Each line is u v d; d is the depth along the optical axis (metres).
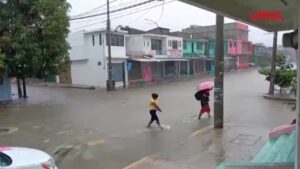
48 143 12.28
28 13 25.45
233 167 6.06
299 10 3.99
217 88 13.60
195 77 49.31
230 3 4.76
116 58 37.41
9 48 25.08
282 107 20.16
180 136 12.66
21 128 15.28
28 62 25.45
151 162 9.27
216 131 13.16
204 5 4.26
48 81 43.94
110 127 14.83
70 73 41.06
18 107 22.66
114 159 10.02
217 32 13.34
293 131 8.70
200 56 53.66
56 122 16.53
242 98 25.12
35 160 6.91
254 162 6.73
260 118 16.34
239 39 69.69
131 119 16.69
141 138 12.55
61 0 26.08
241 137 12.08
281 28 6.95
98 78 38.12
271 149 7.88
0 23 24.95
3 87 26.34
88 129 14.54
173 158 9.68
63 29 26.16
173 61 47.38
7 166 6.52
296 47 4.62
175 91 30.94
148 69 42.72
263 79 43.00
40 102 25.08
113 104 22.62
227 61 62.88
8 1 25.33
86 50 38.84
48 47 25.86
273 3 4.66
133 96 27.41
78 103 23.80
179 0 3.94
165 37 45.53
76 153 10.81
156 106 14.37
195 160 9.40
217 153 10.05
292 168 5.79
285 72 26.27
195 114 17.80
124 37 38.69
